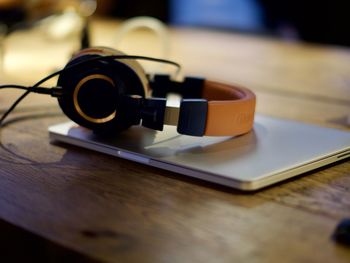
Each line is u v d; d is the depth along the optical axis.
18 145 0.81
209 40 2.41
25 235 0.59
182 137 0.80
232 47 2.21
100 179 0.70
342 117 1.07
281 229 0.60
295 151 0.75
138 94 0.75
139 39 2.23
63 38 1.86
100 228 0.59
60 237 0.57
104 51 0.78
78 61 0.76
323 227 0.60
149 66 1.55
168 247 0.56
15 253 0.60
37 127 0.91
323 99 1.24
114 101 0.74
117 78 0.73
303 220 0.61
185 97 0.91
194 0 2.90
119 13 3.17
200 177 0.69
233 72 1.58
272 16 2.67
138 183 0.69
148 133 0.82
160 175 0.72
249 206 0.64
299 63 1.84
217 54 1.96
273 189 0.69
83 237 0.57
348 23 2.53
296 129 0.86
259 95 1.26
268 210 0.63
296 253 0.55
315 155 0.74
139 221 0.60
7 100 1.09
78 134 0.81
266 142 0.79
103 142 0.78
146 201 0.65
